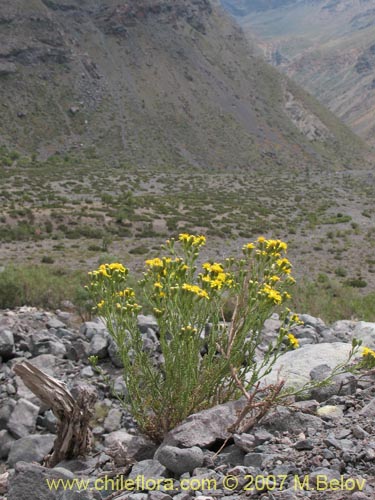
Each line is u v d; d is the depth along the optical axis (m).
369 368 4.75
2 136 152.12
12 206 55.19
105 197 69.44
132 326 4.38
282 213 79.12
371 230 65.62
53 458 4.70
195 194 93.38
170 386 4.23
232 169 173.38
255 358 6.49
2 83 170.88
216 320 4.35
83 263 34.94
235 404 4.29
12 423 5.75
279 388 4.11
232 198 92.44
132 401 4.40
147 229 53.06
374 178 156.25
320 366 5.24
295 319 4.32
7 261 34.09
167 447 3.80
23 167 116.50
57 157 140.38
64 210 56.44
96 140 164.75
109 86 192.25
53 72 182.88
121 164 142.62
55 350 7.61
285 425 4.05
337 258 46.94
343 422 4.05
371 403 4.27
